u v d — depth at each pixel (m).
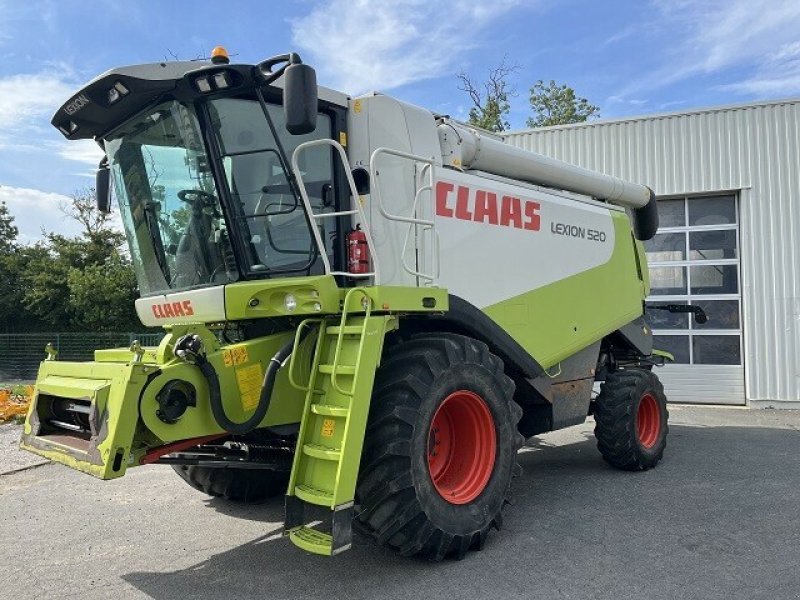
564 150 13.03
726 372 11.99
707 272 12.26
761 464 6.85
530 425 6.00
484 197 5.20
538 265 5.72
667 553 4.23
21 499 5.84
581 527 4.78
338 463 3.49
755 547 4.32
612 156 12.69
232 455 4.64
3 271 33.28
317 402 3.79
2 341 23.44
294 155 3.89
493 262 5.22
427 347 4.13
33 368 23.28
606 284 6.77
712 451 7.61
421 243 4.63
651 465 6.66
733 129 11.92
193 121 4.14
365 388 3.64
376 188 4.00
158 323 4.82
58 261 32.47
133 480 6.51
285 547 4.47
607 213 7.04
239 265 4.23
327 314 3.93
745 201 11.82
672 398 12.33
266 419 3.87
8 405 10.30
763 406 11.60
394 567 4.02
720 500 5.46
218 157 4.14
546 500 5.52
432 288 4.20
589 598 3.55
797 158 11.55
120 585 3.87
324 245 4.45
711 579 3.80
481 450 4.37
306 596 3.64
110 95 4.21
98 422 3.49
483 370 4.34
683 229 12.45
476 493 4.24
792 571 3.90
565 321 6.00
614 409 6.39
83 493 6.02
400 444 3.71
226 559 4.27
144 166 4.61
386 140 4.59
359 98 4.64
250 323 4.45
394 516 3.72
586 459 7.24
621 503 5.41
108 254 33.53
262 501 5.68
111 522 5.13
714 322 12.16
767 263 11.68
